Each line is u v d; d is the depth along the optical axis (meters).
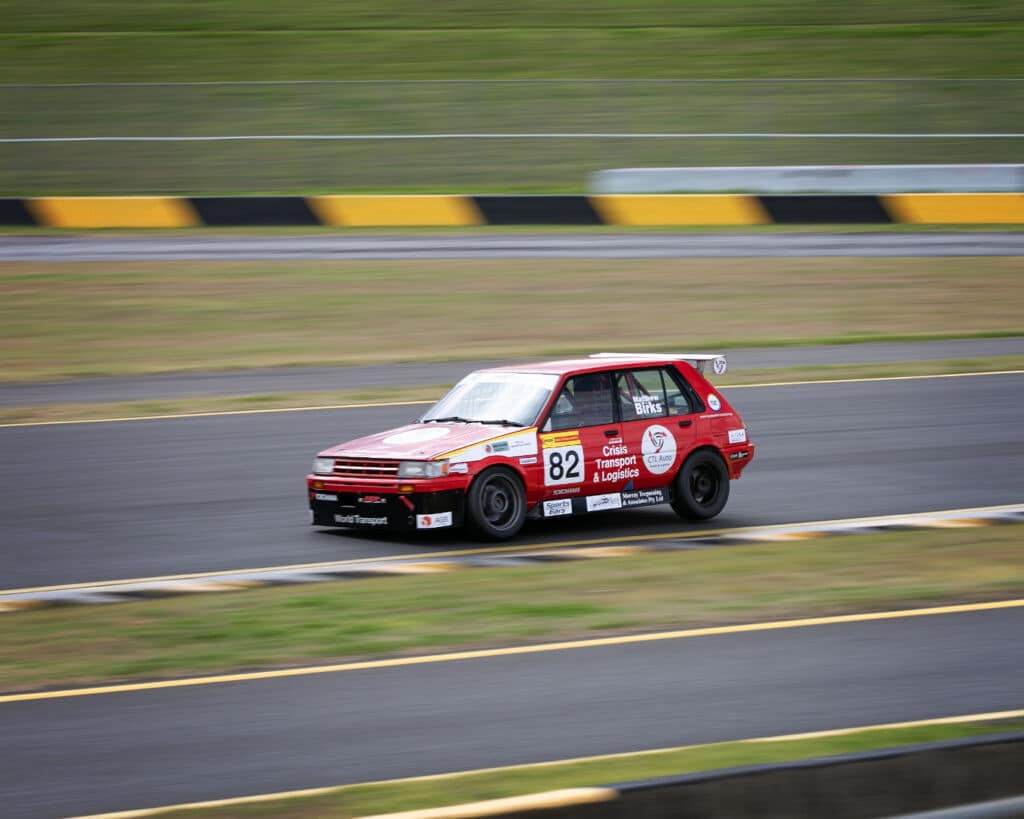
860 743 13.98
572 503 25.75
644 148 75.81
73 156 72.94
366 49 96.19
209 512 27.33
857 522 26.42
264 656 17.81
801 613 19.86
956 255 60.94
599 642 18.39
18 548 24.53
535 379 26.42
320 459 25.75
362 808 12.20
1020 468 31.22
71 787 13.33
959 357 45.53
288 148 75.50
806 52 96.12
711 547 24.48
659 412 26.84
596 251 60.44
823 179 67.88
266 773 13.64
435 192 69.44
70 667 17.42
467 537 25.58
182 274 55.31
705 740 14.49
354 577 22.39
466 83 86.62
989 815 9.12
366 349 45.94
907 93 85.62
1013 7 106.75
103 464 31.50
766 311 51.78
